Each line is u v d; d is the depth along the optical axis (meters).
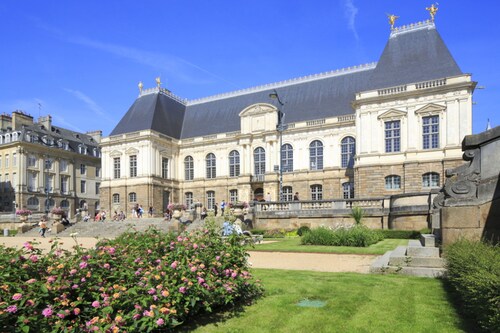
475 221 9.84
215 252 7.46
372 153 37.66
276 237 25.78
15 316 4.40
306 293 8.22
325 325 6.12
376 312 6.72
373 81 39.72
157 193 54.19
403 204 25.09
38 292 4.77
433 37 39.41
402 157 36.53
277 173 49.12
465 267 7.14
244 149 52.19
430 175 35.41
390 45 41.19
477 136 10.10
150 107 57.53
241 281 7.32
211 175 56.22
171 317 5.62
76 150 71.88
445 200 10.25
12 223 46.94
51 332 4.58
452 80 34.84
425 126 36.16
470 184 10.04
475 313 5.95
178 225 31.95
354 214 25.72
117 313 5.20
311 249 16.48
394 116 37.12
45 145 65.12
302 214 29.03
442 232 10.24
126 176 55.19
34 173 63.66
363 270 11.42
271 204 30.81
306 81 54.19
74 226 38.88
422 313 6.59
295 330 5.94
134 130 55.81
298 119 50.56
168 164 57.00
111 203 56.12
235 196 53.75
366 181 37.66
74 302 4.95
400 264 10.44
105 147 57.62
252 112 52.22
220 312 6.86
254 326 6.14
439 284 8.72
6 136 63.62
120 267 6.01
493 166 9.90
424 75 37.34
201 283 6.34
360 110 38.72
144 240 7.54
